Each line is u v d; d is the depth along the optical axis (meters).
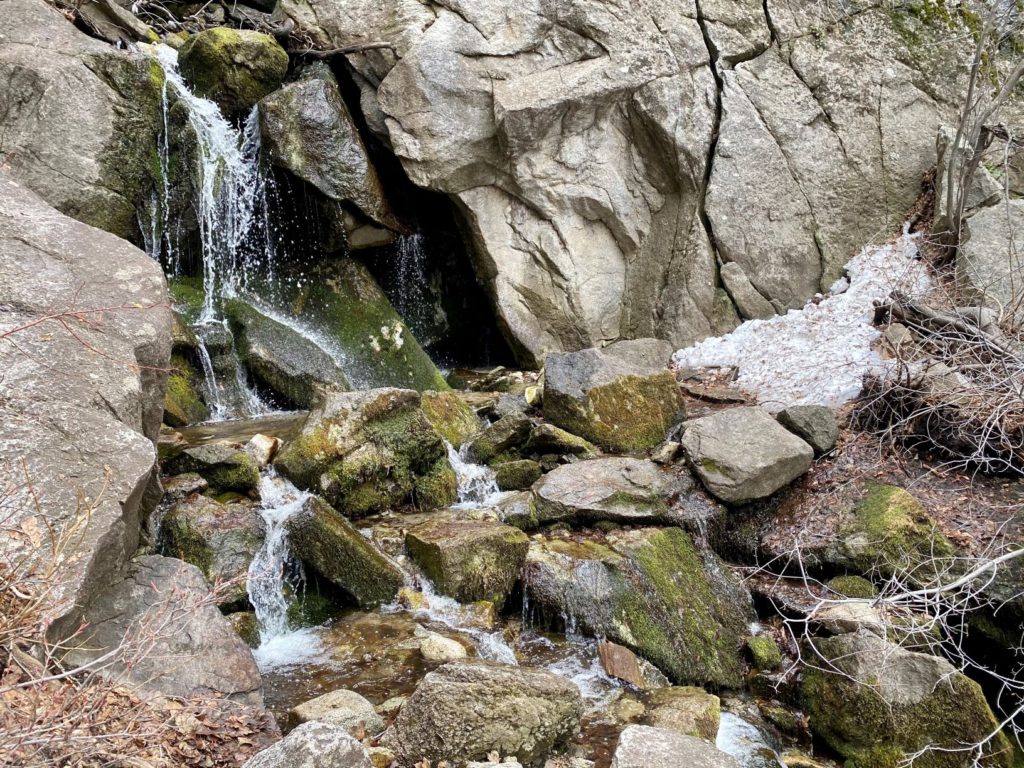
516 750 3.44
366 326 8.72
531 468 6.36
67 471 3.41
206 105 8.26
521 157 9.22
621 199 9.67
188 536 4.66
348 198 8.71
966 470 6.20
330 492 5.44
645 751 3.04
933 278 8.70
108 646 3.36
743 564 6.07
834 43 9.71
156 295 4.38
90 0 8.09
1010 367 6.13
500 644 4.68
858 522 5.84
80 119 7.04
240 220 8.45
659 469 6.31
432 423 6.67
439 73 8.88
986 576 5.30
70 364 3.79
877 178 9.65
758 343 9.02
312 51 9.30
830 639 4.84
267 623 4.64
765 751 4.43
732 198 9.50
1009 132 8.82
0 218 4.34
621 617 4.97
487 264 9.59
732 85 9.52
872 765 4.43
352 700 3.79
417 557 5.14
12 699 2.63
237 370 7.55
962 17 9.72
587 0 9.11
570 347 9.72
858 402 6.91
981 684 5.29
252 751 3.20
